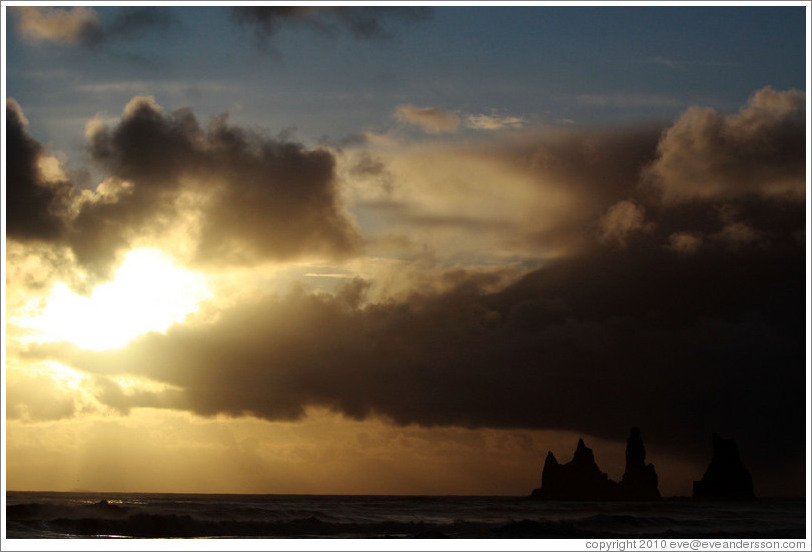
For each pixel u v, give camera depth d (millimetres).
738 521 75375
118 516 65500
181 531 62250
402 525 66438
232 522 64875
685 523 71375
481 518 82562
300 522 66750
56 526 59781
